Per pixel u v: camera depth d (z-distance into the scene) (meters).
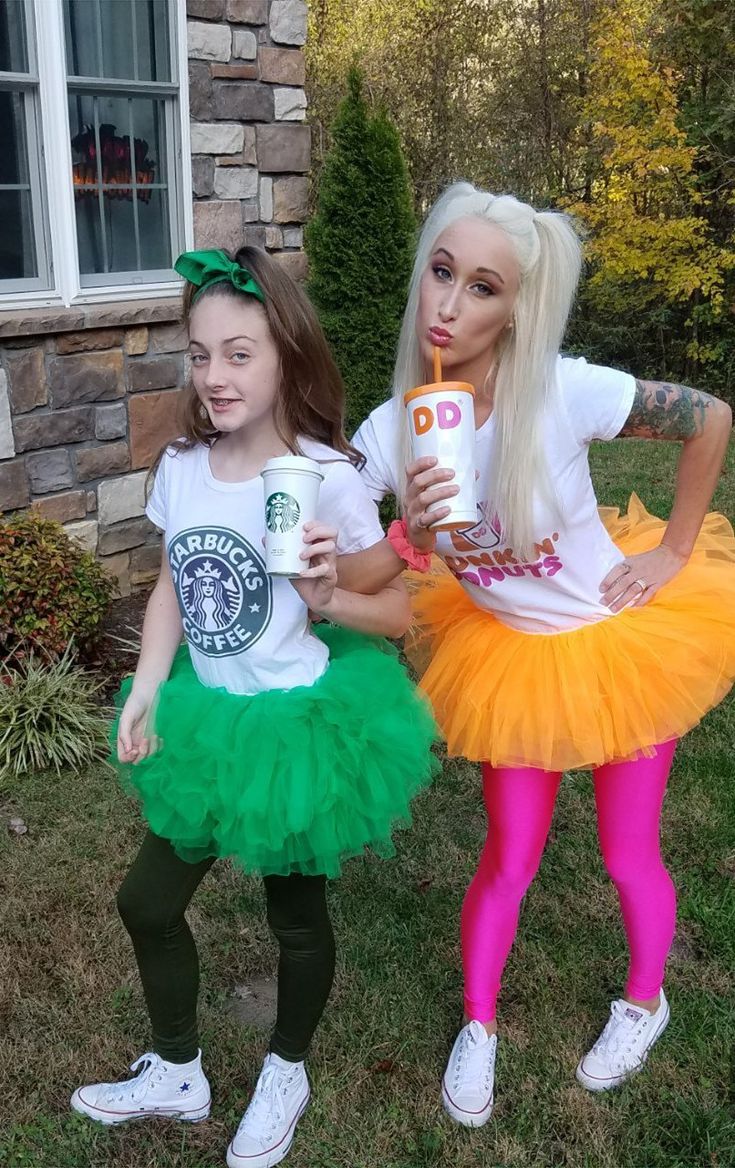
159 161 4.98
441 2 13.65
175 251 5.14
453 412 1.58
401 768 1.77
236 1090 2.15
